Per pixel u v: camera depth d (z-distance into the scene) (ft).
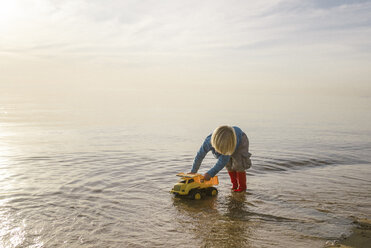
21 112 89.10
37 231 9.26
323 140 33.14
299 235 9.16
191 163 20.10
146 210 11.23
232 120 64.80
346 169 18.88
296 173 17.65
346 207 11.73
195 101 210.38
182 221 10.20
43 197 12.57
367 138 35.17
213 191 13.23
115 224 9.88
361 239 8.89
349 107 134.92
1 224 9.75
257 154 23.61
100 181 15.17
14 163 19.47
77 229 9.45
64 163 19.54
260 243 8.59
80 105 140.36
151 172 17.33
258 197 12.96
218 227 9.73
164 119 65.82
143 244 8.48
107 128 46.16
